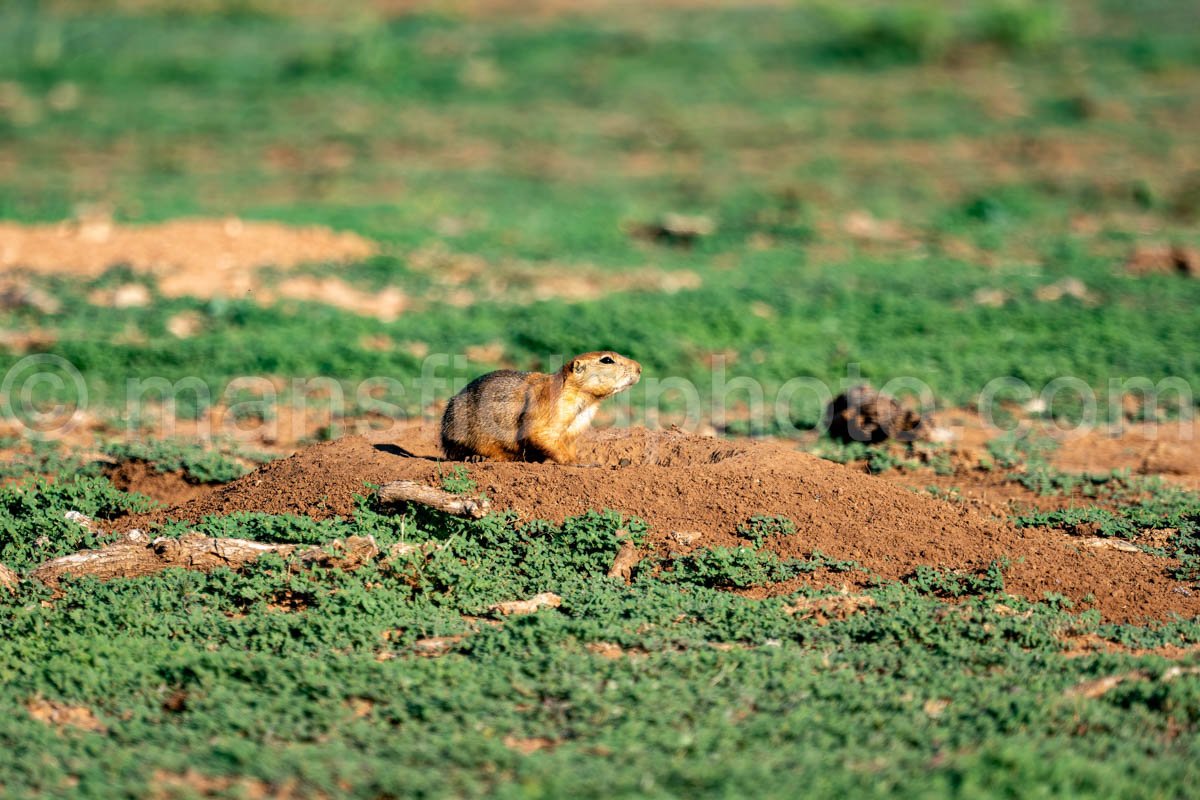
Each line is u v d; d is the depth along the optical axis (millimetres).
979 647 26969
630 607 28484
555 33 149125
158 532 33438
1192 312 65688
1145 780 21125
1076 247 79500
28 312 62750
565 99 127062
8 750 22422
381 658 26734
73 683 25125
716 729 23062
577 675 25344
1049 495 40250
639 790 20891
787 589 30203
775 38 147375
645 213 90562
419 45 144750
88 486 37188
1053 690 24656
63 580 30375
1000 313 65188
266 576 29984
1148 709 24188
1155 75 129000
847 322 64688
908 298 68562
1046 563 31609
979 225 86125
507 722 23516
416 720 23859
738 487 33438
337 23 154625
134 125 117250
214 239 72312
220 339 60156
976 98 123375
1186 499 39250
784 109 121938
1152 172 99375
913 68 134750
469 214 88875
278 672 25234
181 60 138500
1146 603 30359
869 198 94062
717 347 61281
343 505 33156
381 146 111812
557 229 84562
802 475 34094
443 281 71562
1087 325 63281
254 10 158000
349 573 30000
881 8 151000
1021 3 138875
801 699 24406
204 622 27922
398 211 87875
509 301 68062
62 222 75438
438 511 32125
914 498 33938
